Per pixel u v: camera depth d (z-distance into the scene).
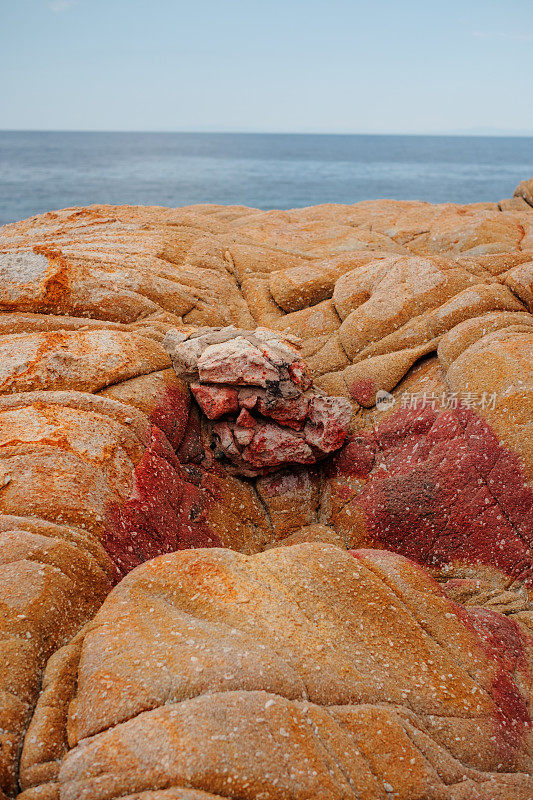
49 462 9.92
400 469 12.45
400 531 11.79
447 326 14.26
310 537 12.44
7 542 8.26
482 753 7.13
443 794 6.51
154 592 8.05
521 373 11.66
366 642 7.79
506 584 10.38
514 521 10.67
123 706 6.40
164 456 11.98
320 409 13.15
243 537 12.45
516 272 14.41
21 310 15.04
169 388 13.27
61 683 6.89
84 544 8.99
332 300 17.09
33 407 11.12
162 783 5.65
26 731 6.43
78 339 13.22
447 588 10.56
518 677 8.27
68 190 99.31
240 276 19.81
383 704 7.14
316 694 6.90
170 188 104.88
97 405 11.63
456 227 23.53
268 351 13.48
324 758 6.22
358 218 28.30
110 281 16.16
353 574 8.54
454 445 11.86
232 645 7.04
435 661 7.89
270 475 13.48
